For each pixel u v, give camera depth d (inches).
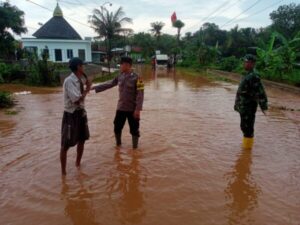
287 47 749.9
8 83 798.5
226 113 390.9
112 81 248.2
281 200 163.5
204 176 193.9
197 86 758.5
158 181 187.0
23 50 1212.5
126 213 151.6
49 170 203.9
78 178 191.5
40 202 162.6
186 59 2036.2
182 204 159.8
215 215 149.4
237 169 204.8
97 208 156.5
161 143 260.7
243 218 146.8
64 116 193.9
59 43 1460.4
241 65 1054.4
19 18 1204.5
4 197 168.1
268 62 787.4
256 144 258.4
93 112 397.7
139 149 245.3
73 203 161.5
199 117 366.0
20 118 366.0
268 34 1610.5
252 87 233.3
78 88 193.8
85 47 1502.2
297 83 636.1
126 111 240.4
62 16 1581.0
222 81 909.8
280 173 198.2
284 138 276.4
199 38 1990.7
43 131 302.5
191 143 260.8
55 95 589.0
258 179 189.5
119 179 189.9
